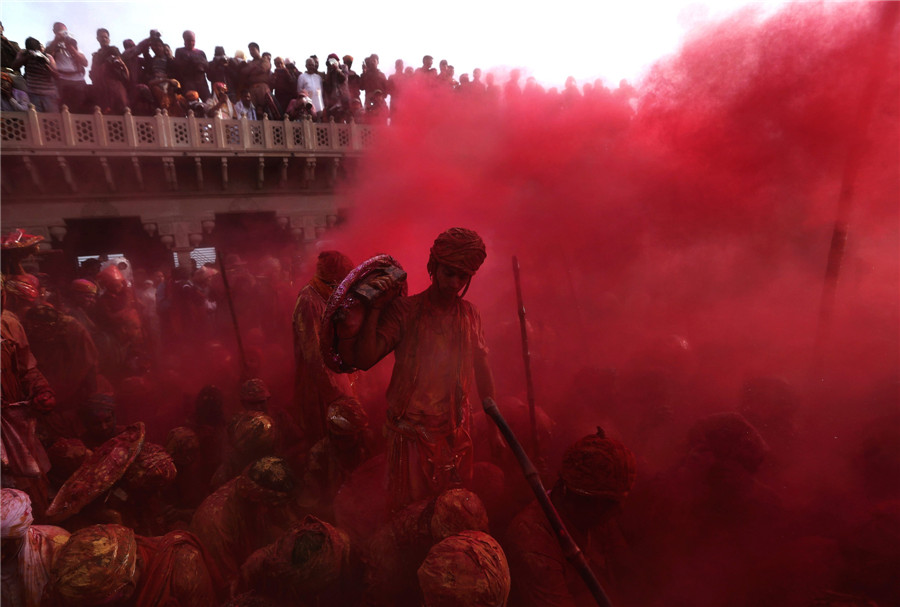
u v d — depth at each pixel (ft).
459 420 8.59
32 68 41.50
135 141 44.73
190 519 11.08
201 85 48.19
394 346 8.29
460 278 7.93
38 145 41.42
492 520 9.15
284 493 8.91
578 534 7.03
